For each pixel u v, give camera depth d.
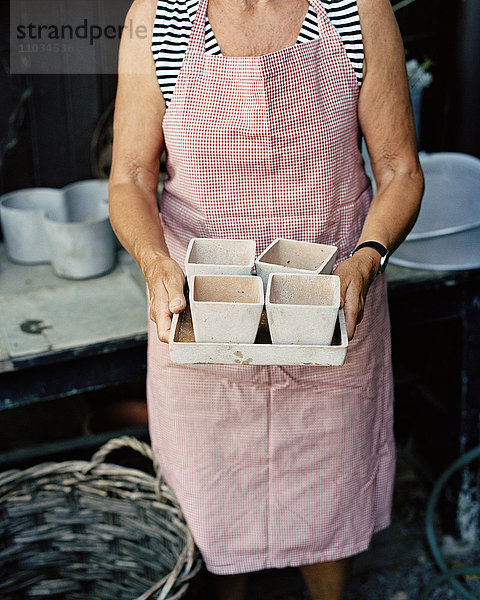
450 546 2.32
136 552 1.87
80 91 2.45
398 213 1.42
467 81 2.30
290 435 1.58
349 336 1.24
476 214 2.13
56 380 1.88
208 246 1.29
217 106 1.34
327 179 1.41
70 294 2.14
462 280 2.03
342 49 1.35
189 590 1.84
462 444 2.26
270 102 1.33
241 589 1.80
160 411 1.62
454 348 2.20
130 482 1.85
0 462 2.21
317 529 1.67
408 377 2.52
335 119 1.38
